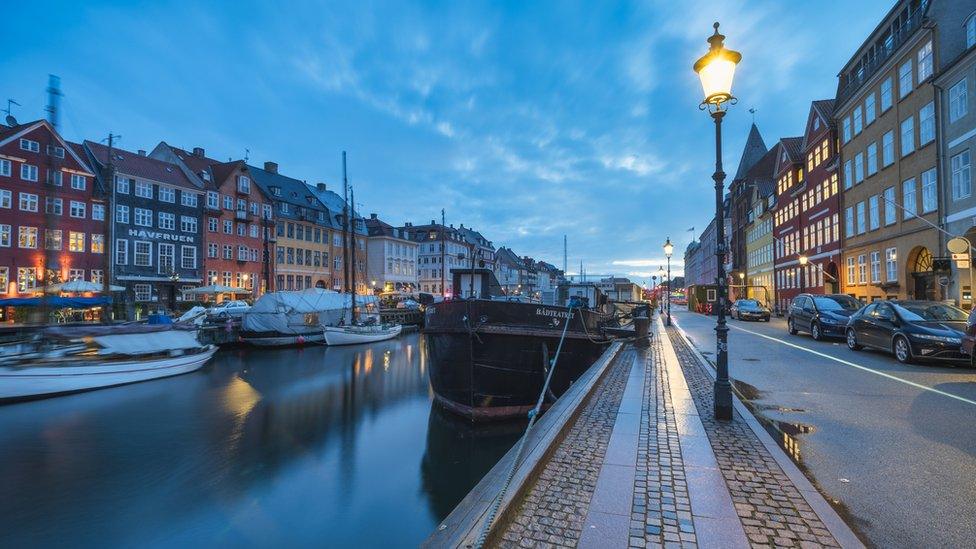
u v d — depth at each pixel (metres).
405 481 10.55
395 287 79.69
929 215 22.95
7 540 8.09
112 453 12.27
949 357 11.38
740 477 4.83
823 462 5.43
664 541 3.64
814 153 39.56
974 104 19.58
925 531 3.89
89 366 19.12
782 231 48.56
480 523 3.74
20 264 36.62
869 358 13.27
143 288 44.66
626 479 4.81
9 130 38.06
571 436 6.28
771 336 20.81
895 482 4.86
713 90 7.23
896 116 25.97
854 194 31.72
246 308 38.78
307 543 8.08
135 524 8.66
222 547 7.94
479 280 18.78
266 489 10.13
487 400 12.85
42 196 37.91
